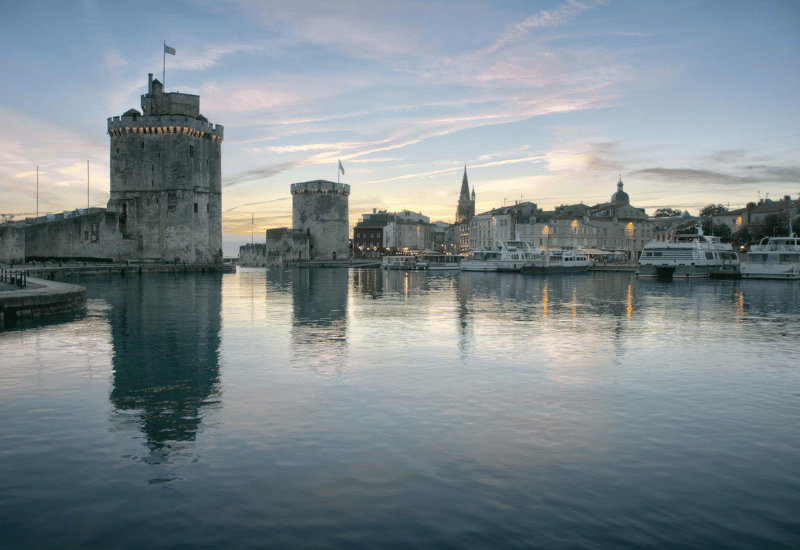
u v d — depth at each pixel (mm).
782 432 10797
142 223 85688
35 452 9719
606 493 8180
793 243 77000
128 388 13953
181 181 84625
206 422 11305
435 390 13789
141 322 26203
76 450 9805
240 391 13664
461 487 8352
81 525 7305
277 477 8688
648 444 10125
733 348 19781
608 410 12172
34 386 14164
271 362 17078
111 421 11383
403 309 33000
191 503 7875
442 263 108625
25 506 7805
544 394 13453
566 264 93125
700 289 51812
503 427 11016
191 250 85875
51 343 20375
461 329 24469
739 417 11727
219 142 92312
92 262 79125
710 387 14188
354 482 8508
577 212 131250
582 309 33281
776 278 67625
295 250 130500
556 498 8023
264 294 44156
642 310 32875
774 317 29312
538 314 30516
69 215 83625
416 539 6961
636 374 15617
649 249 72125
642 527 7254
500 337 22156
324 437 10422
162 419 11492
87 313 29547
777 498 8070
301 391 13664
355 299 40094
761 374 15664
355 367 16391
